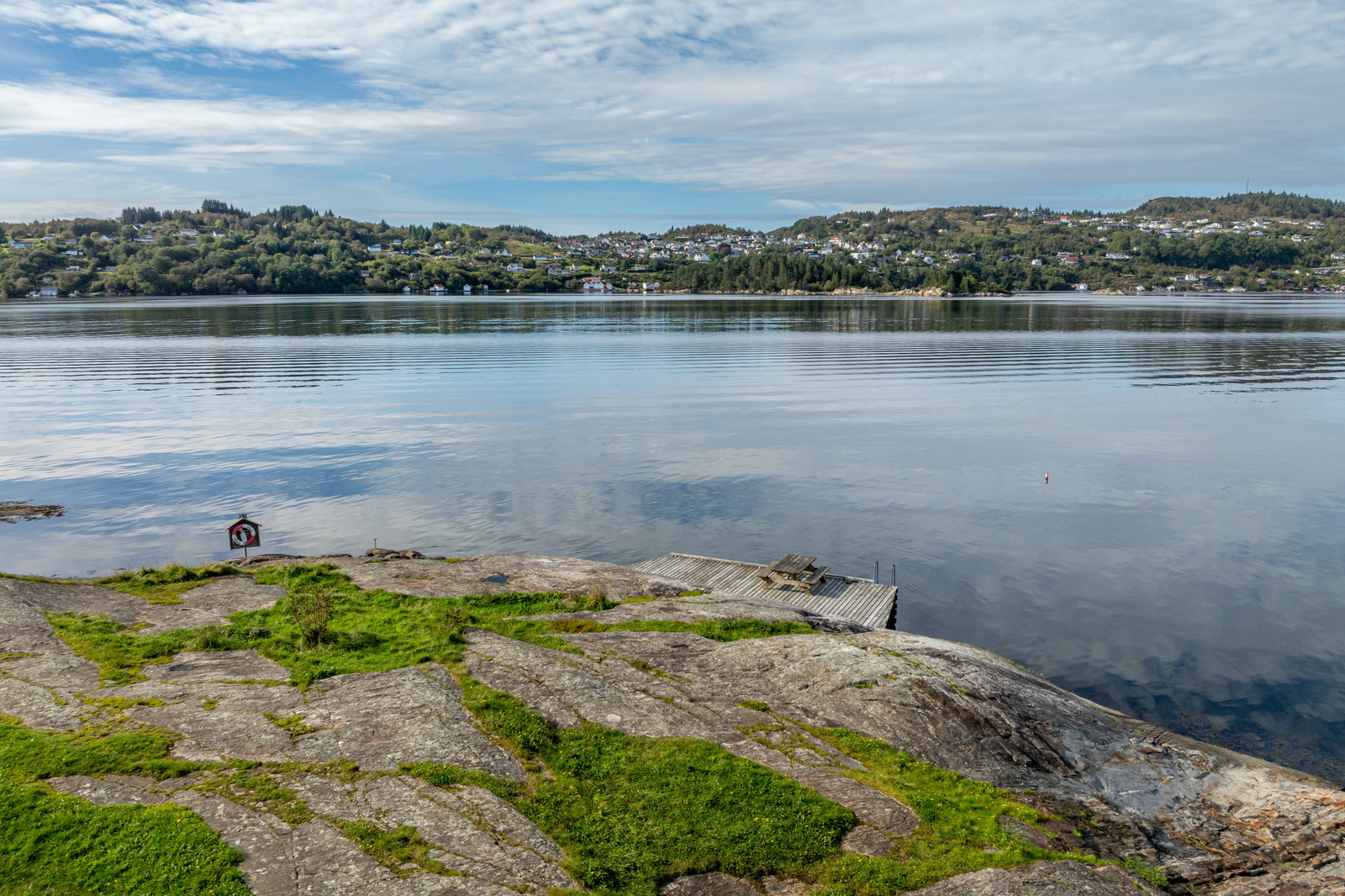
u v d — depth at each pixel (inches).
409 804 446.9
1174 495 1488.7
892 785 514.3
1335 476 1605.6
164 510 1403.8
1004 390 2689.5
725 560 1085.8
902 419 2188.7
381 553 1026.1
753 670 669.3
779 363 3447.3
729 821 459.2
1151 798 549.6
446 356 3656.5
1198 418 2192.4
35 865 386.0
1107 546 1228.5
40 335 4704.7
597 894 396.8
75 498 1473.9
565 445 1889.8
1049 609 1009.5
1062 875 433.1
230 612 761.6
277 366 3243.1
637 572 979.9
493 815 446.0
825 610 909.2
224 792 448.8
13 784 442.0
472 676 609.9
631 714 574.2
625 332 5093.5
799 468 1684.3
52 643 660.7
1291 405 2365.9
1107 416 2228.1
